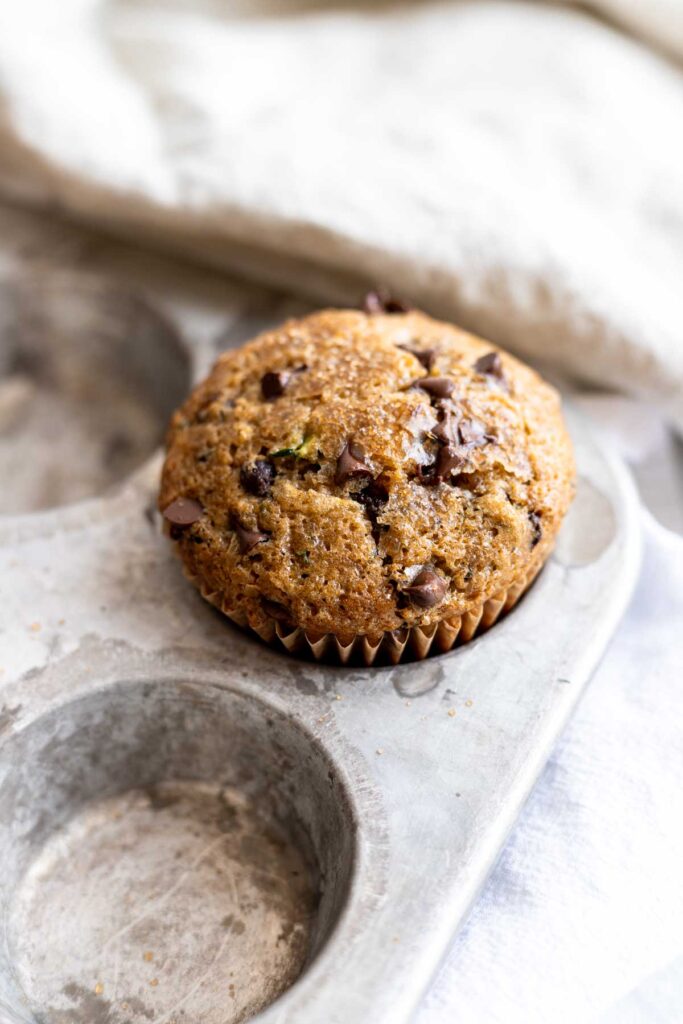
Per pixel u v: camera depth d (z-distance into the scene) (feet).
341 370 0.91
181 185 1.20
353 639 0.86
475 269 1.13
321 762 0.85
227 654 0.90
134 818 0.91
